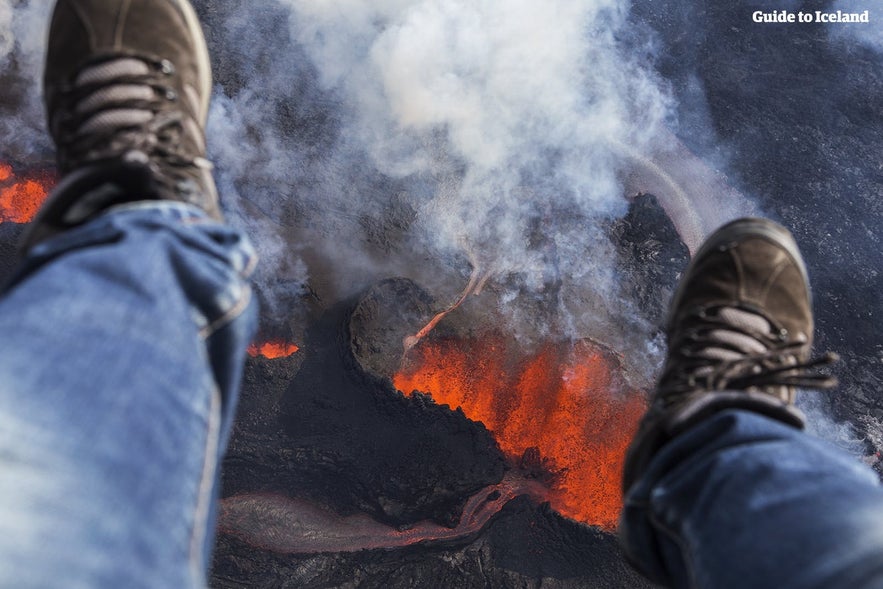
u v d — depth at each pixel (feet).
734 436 4.44
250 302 4.29
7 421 2.57
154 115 5.65
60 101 6.07
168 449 3.02
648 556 4.90
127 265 3.44
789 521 3.50
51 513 2.39
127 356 3.10
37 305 3.07
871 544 3.10
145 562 2.53
